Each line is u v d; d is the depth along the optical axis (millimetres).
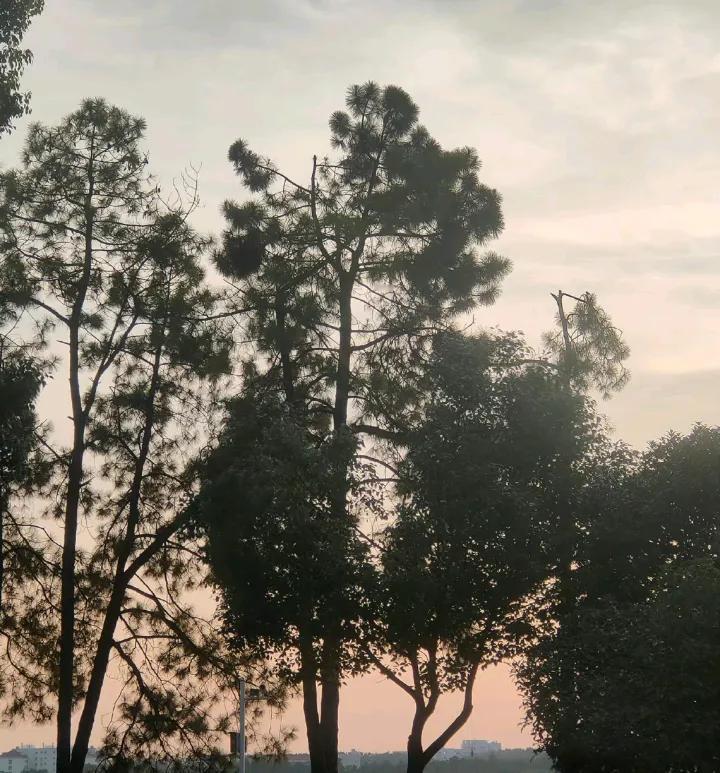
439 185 35719
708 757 24469
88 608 33344
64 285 34500
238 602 29906
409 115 36781
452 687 29359
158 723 32188
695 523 29312
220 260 35406
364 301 35750
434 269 35062
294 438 30344
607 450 30578
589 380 33938
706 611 24797
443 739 29844
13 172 35031
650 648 25250
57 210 35062
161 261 34781
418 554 29062
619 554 29312
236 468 31016
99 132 35656
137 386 33969
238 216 35531
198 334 34250
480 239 36281
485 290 36156
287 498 29562
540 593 29578
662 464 29859
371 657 29688
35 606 33344
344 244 34969
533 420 29859
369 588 28656
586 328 34125
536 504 29047
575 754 26500
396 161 35719
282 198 36438
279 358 35125
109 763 32094
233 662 32750
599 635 26672
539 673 27484
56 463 33656
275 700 32344
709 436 29531
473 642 28844
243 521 30031
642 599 28875
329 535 29250
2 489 32812
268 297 35125
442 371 31312
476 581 28766
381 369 34688
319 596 29250
